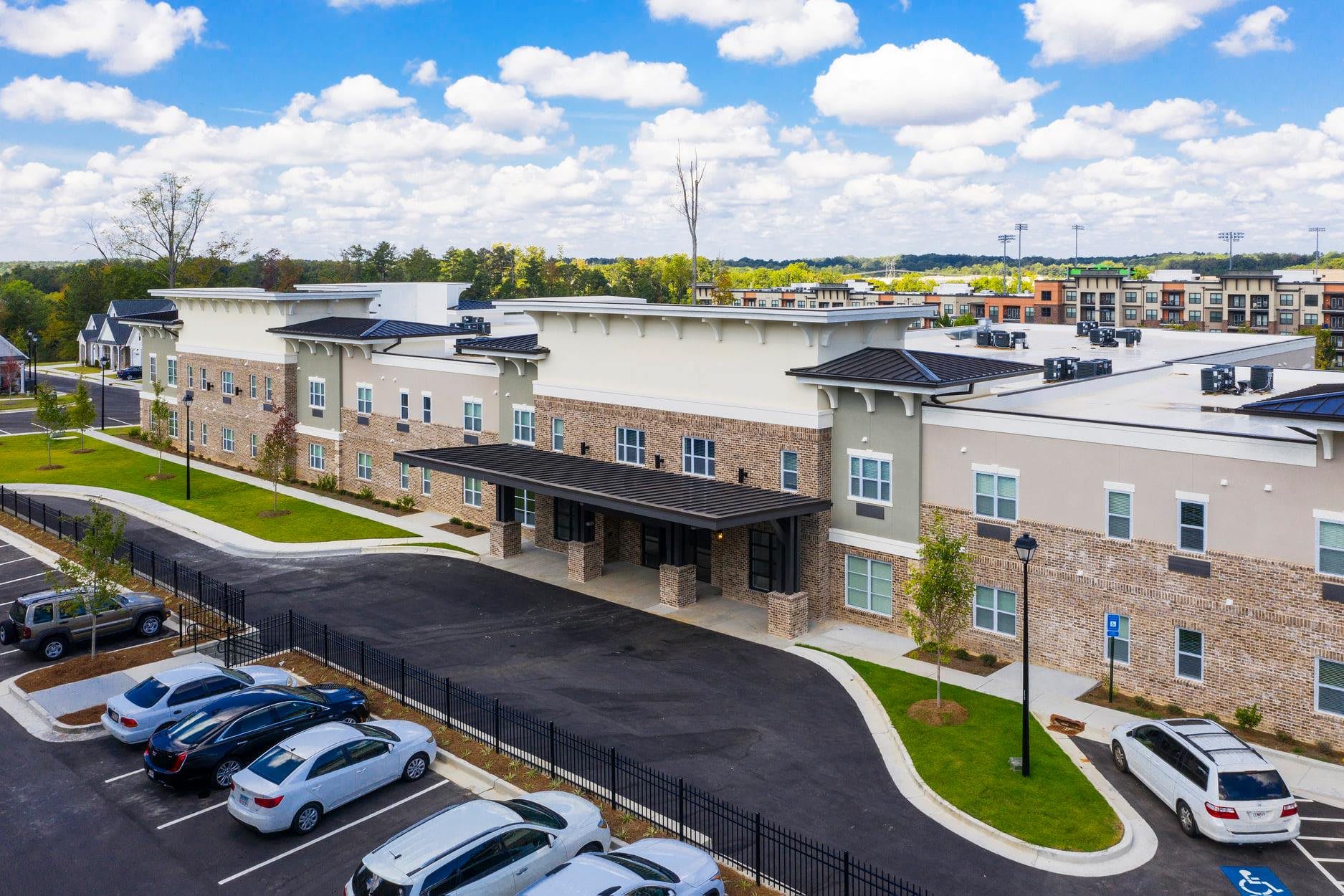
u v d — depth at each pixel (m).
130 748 24.80
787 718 26.34
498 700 27.03
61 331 147.00
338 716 24.80
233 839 20.53
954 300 176.25
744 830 20.59
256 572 39.72
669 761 23.84
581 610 35.09
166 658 30.08
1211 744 20.91
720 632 33.00
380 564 40.81
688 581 35.62
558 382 41.88
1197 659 26.47
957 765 23.36
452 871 16.64
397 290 72.69
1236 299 154.25
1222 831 19.64
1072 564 28.56
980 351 51.88
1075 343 56.75
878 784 22.75
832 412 33.50
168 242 111.62
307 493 53.59
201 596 34.53
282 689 24.97
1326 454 23.66
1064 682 28.41
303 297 56.56
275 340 56.91
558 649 31.31
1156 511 26.77
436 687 28.16
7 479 56.94
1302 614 24.52
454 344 50.97
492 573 39.59
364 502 51.69
